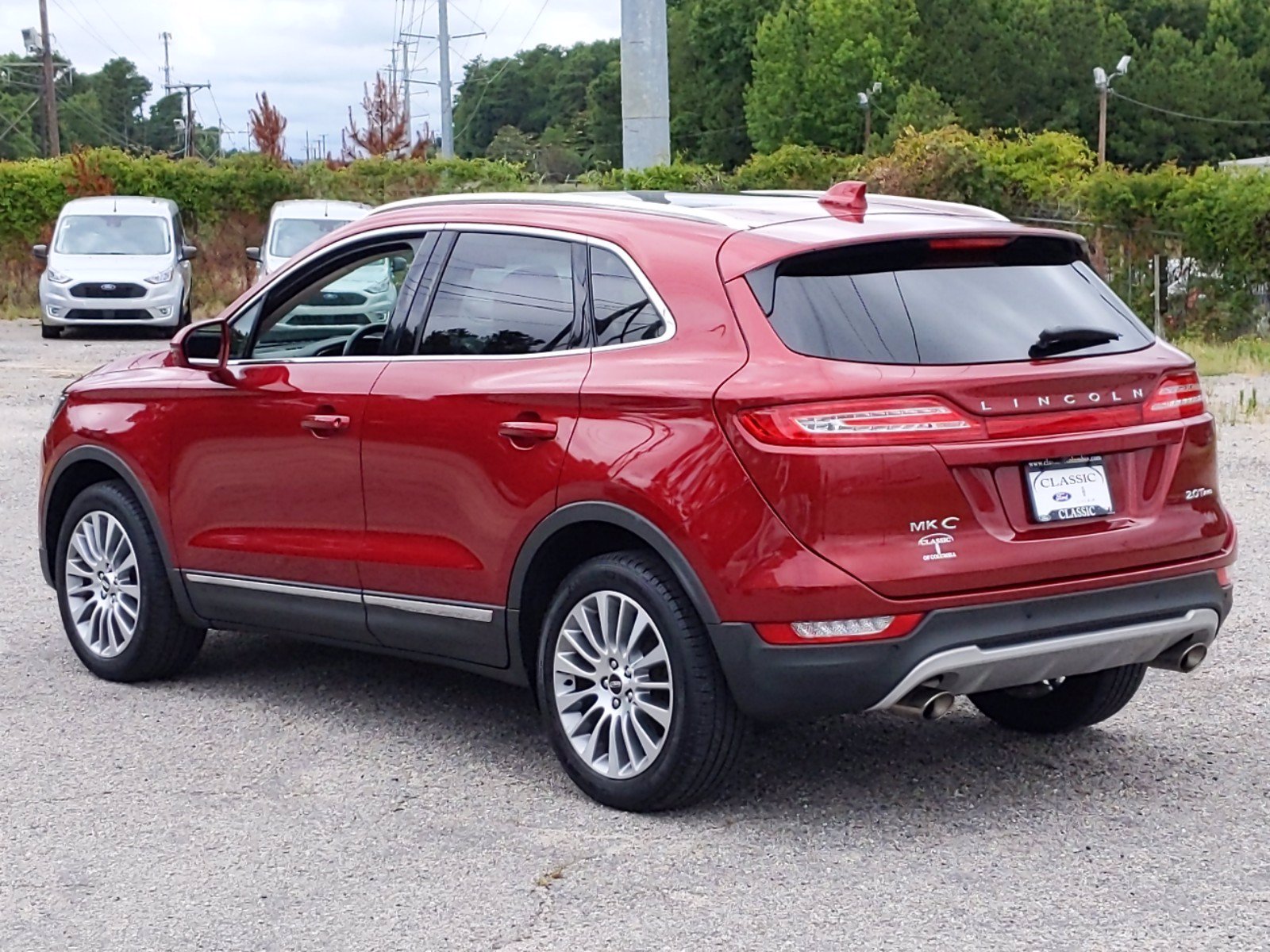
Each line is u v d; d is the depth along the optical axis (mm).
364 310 6340
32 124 134500
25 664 7469
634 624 5324
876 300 5168
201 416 6742
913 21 105312
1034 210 26812
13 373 20281
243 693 7000
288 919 4633
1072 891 4750
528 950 4395
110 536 7148
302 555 6395
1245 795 5594
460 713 6672
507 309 5867
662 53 26531
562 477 5418
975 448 4984
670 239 5504
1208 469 5539
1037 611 5078
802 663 4934
